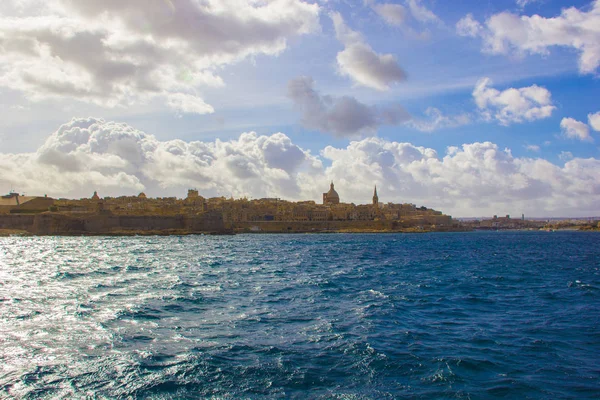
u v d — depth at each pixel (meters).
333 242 189.75
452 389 19.28
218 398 18.19
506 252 126.06
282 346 25.08
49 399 17.95
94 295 41.47
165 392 18.67
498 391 19.17
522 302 40.66
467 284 53.06
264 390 18.98
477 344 26.05
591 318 33.50
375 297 42.31
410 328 29.84
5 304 36.66
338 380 20.19
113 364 21.78
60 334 27.11
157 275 59.06
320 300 40.25
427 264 82.62
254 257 97.19
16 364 21.77
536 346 25.72
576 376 20.97
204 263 79.56
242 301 39.19
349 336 27.38
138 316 32.12
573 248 152.25
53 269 66.31
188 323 30.39
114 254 102.81
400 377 20.64
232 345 25.16
